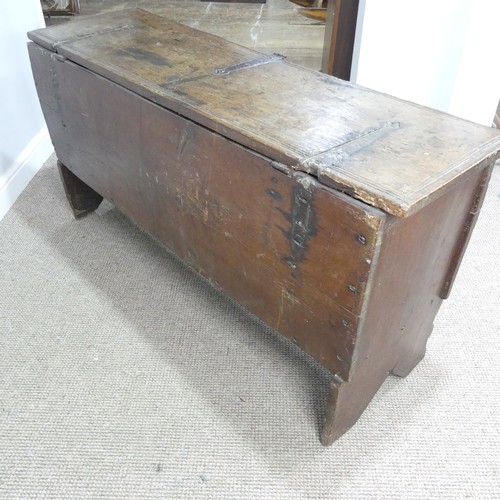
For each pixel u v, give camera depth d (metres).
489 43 1.97
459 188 1.00
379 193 0.82
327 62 2.42
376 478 1.13
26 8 2.10
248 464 1.15
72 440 1.20
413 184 0.85
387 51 2.02
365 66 2.06
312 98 1.18
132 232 1.87
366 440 1.20
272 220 1.03
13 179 2.00
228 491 1.10
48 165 2.26
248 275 1.19
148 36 1.55
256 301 1.21
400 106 1.14
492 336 1.48
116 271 1.69
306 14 4.28
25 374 1.35
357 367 1.06
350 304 0.95
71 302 1.57
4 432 1.21
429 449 1.19
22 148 2.11
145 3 4.49
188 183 1.21
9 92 2.00
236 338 1.46
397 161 0.92
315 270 0.99
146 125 1.26
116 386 1.32
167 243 1.46
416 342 1.29
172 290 1.62
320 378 1.36
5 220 1.91
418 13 1.91
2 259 1.73
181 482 1.11
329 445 1.19
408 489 1.11
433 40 1.98
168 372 1.36
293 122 1.06
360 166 0.90
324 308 1.01
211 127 1.08
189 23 4.02
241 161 1.04
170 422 1.24
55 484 1.11
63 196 2.05
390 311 1.05
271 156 0.97
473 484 1.12
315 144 0.97
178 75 1.29
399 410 1.27
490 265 1.72
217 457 1.17
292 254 1.02
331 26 2.30
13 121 2.04
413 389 1.33
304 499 1.09
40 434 1.21
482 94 2.11
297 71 1.33
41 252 1.77
